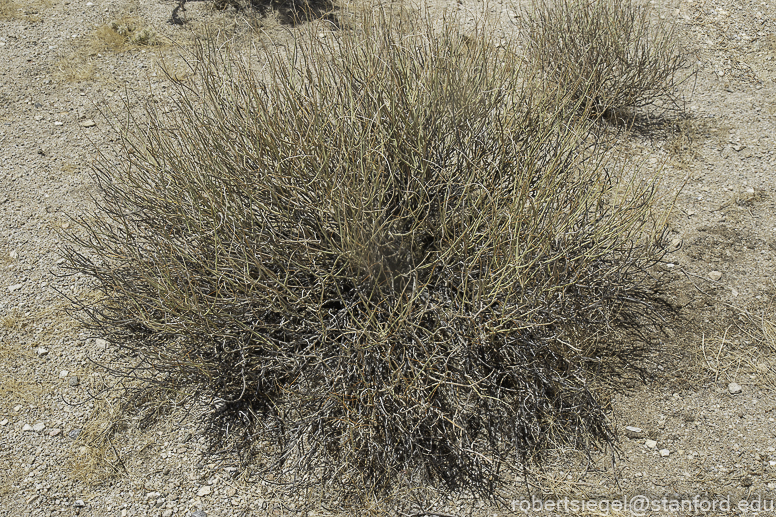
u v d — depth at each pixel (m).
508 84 3.19
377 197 2.69
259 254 2.75
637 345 3.18
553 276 2.72
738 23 5.84
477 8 5.83
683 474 2.66
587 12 4.61
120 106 4.64
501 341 2.76
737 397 2.94
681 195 4.07
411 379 2.62
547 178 2.87
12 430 2.76
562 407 2.79
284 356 2.72
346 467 2.63
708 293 3.44
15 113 4.55
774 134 4.60
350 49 3.18
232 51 4.85
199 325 2.64
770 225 3.86
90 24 5.52
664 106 4.88
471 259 2.82
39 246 3.61
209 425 2.80
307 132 2.68
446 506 2.54
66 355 3.07
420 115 2.75
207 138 2.97
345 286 2.95
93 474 2.63
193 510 2.52
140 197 3.13
